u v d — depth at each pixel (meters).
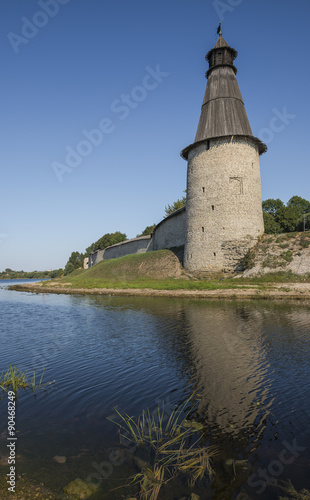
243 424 4.89
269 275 25.09
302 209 53.91
